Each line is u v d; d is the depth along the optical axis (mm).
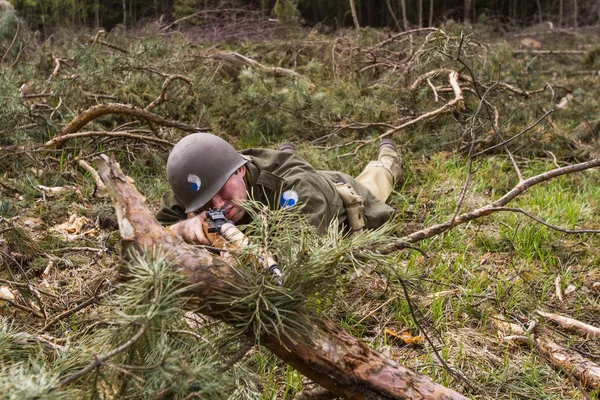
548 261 3330
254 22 9320
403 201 4156
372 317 2730
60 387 1422
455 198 4141
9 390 1391
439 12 14602
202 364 1585
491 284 3066
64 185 4199
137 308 1524
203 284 1654
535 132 5105
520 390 2279
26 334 2051
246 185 2787
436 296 2836
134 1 12820
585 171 4691
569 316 2820
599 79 7543
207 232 2246
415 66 5688
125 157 4562
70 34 8023
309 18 13367
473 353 2492
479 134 5125
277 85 6223
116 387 1636
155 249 1639
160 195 4066
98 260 3229
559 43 11172
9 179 4199
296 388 2174
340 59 6910
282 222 1929
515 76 6605
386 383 1752
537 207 3947
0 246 3094
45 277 3029
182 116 5160
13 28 6660
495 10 14977
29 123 4805
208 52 6668
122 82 5133
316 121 5320
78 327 2510
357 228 2982
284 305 1729
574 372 2367
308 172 2865
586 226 3719
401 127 4930
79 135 4281
